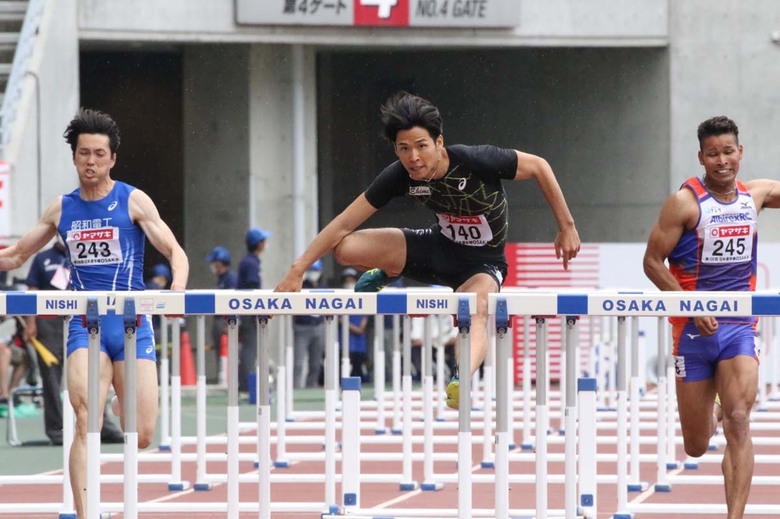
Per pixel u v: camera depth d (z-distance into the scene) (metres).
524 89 84.88
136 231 23.20
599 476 34.81
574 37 74.31
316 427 46.44
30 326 44.00
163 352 42.31
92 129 22.77
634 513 29.45
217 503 29.88
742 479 22.86
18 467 39.41
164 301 20.47
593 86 81.12
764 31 76.31
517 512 29.36
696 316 20.69
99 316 20.48
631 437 33.59
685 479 33.72
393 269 22.53
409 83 90.31
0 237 54.12
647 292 20.78
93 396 20.67
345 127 92.56
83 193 23.17
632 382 33.06
